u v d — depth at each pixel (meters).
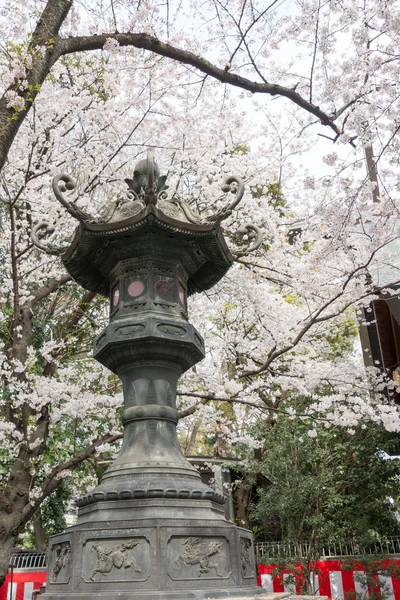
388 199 5.82
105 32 6.04
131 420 3.98
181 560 3.25
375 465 10.46
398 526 10.95
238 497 13.62
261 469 10.73
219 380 8.15
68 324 9.96
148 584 3.14
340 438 10.70
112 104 8.53
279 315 9.09
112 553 3.26
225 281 9.12
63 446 9.65
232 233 9.35
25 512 7.40
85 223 4.05
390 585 9.89
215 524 3.44
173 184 9.62
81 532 3.33
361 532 10.06
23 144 7.95
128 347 3.99
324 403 8.48
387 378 9.76
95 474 12.72
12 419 8.77
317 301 8.62
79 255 4.38
